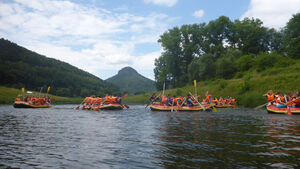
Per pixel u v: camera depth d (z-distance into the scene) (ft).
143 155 14.62
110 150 16.15
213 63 182.80
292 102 45.80
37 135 22.61
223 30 218.79
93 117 43.57
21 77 335.06
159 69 272.72
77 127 28.63
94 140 19.84
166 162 13.00
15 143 18.80
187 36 229.45
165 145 17.35
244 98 91.04
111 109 70.28
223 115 45.27
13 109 75.15
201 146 16.79
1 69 312.09
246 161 12.87
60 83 394.93
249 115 44.57
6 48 424.05
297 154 14.24
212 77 181.06
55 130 26.05
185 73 230.07
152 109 65.67
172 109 60.80
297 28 185.68
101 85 504.43
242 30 215.31
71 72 504.84
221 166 12.04
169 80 251.80
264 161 12.80
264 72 136.98
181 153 14.87
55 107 91.76
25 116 46.44
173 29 230.89
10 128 28.02
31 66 401.49
